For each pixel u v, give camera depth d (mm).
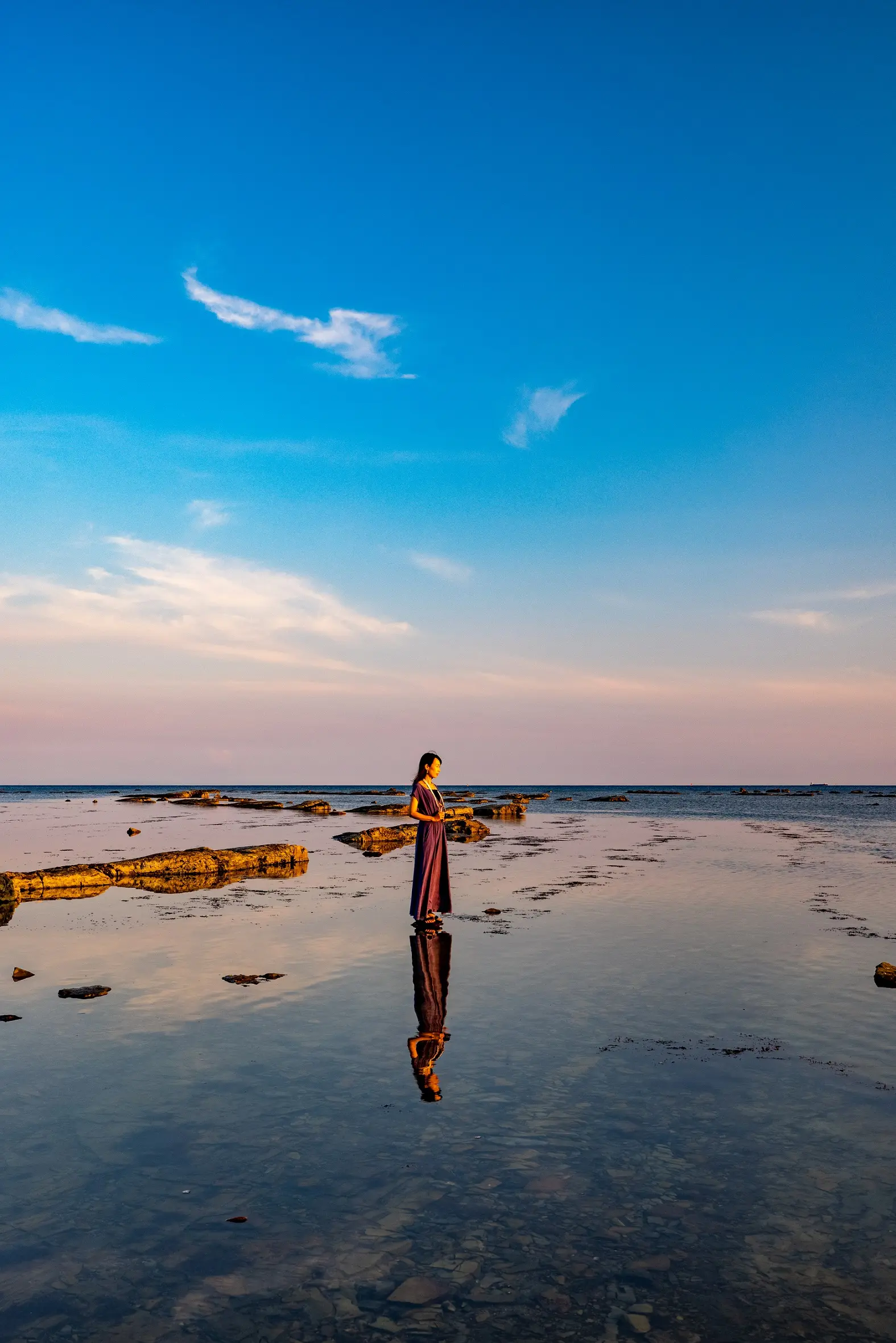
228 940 10359
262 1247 3529
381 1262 3422
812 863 19734
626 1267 3383
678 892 14633
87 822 39031
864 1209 3838
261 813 49625
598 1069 5766
